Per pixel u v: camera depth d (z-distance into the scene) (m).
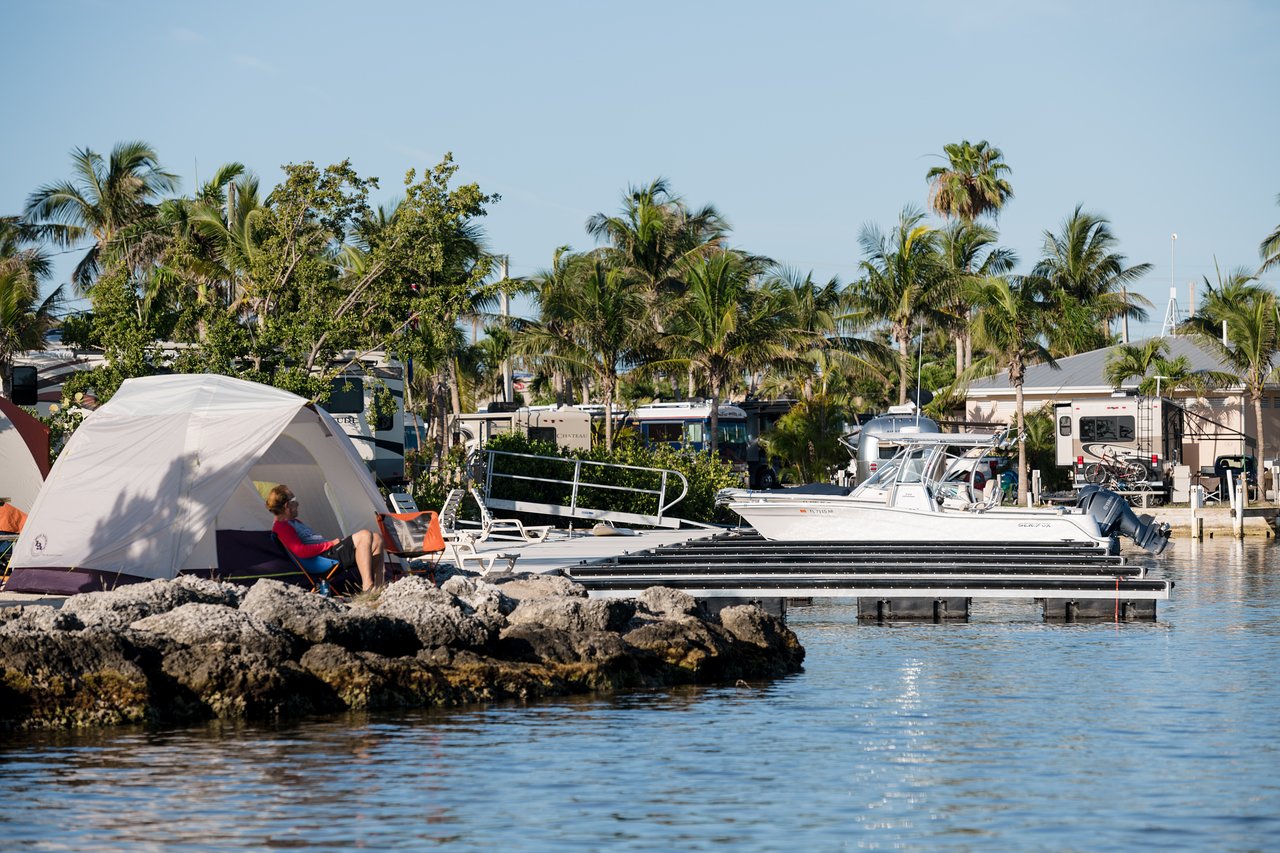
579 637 29.70
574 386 142.50
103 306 55.69
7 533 38.97
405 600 29.41
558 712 26.11
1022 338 115.56
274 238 59.62
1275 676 31.23
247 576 34.38
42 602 32.09
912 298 127.75
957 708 26.77
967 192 167.75
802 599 50.69
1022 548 53.88
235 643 25.41
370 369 60.84
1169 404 108.81
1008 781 20.22
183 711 24.77
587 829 17.42
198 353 56.56
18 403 49.75
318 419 36.84
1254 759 21.81
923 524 57.94
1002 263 145.62
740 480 83.62
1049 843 16.83
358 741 22.98
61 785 19.64
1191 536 96.62
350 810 18.33
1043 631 40.88
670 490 74.88
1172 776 20.58
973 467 60.47
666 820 17.88
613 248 135.62
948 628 41.84
